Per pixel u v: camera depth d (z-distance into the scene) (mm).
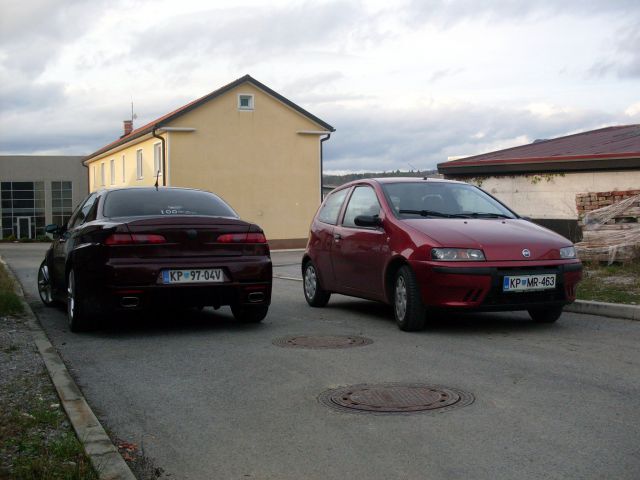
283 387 5609
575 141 19734
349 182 9977
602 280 10398
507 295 7543
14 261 23391
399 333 7871
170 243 7801
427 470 3836
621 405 4918
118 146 39469
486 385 5500
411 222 8180
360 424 4637
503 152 19875
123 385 5793
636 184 15234
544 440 4242
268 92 33406
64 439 4203
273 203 33844
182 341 7652
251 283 8094
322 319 9070
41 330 8047
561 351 6715
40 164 67938
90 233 8031
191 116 32250
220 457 4141
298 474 3850
